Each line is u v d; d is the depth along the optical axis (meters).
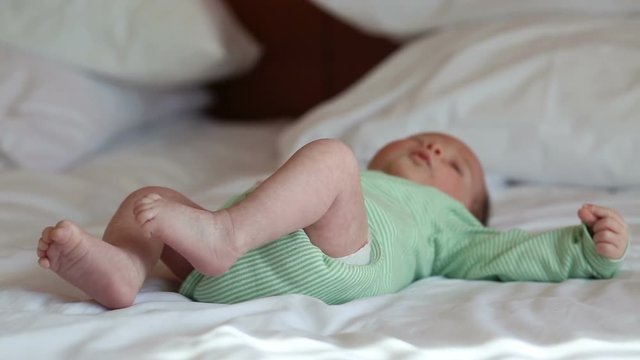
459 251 1.17
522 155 1.58
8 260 1.07
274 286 0.93
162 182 1.75
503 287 1.05
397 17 1.91
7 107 1.85
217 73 2.13
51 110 1.86
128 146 2.05
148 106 2.13
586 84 1.58
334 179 0.91
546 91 1.59
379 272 0.99
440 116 1.64
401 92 1.74
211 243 0.84
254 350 0.75
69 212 1.52
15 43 1.95
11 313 0.84
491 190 1.59
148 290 0.99
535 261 1.09
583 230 1.08
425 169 1.37
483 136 1.61
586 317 0.86
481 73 1.67
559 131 1.56
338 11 1.95
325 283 0.92
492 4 1.82
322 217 0.92
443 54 1.75
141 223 0.82
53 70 1.93
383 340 0.79
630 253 1.15
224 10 2.18
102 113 1.95
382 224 1.05
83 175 1.78
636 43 1.61
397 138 1.64
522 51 1.68
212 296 0.95
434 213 1.19
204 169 1.88
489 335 0.80
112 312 0.84
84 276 0.84
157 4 2.03
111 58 1.98
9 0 1.99
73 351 0.76
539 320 0.86
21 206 1.50
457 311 0.89
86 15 1.99
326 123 1.73
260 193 0.88
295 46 2.42
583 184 1.57
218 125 2.35
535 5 1.78
